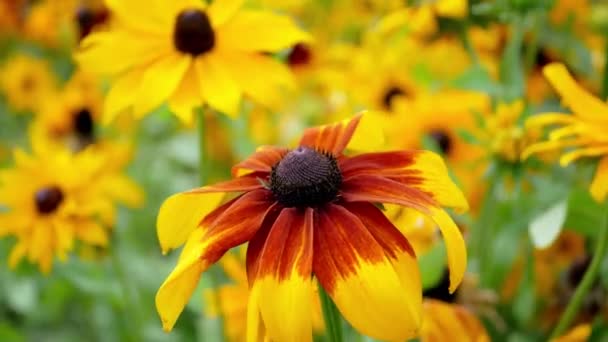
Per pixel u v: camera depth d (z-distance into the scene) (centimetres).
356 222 55
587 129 62
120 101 73
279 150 60
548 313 77
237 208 56
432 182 57
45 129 99
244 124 84
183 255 55
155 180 99
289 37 73
